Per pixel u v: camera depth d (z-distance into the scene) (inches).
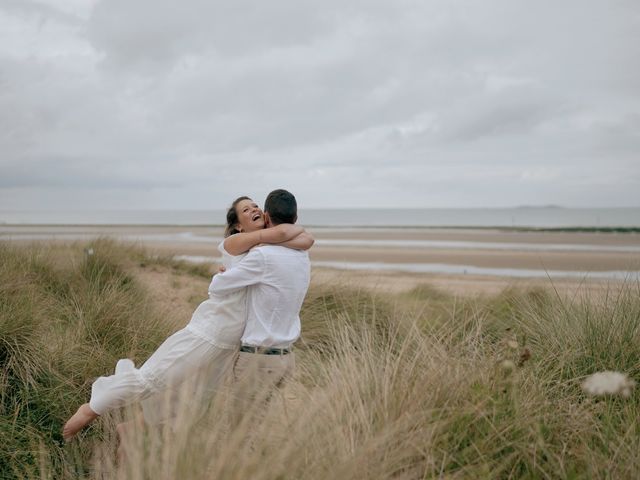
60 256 278.5
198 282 308.8
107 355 166.7
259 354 114.3
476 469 90.5
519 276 654.5
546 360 141.7
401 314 231.8
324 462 87.5
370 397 107.4
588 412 112.3
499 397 107.7
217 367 119.6
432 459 89.8
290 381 117.5
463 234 1877.5
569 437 104.6
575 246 1198.9
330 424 98.8
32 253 256.2
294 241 118.6
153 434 101.7
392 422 97.0
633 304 164.9
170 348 120.0
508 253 1011.9
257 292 116.1
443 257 930.1
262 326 115.0
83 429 133.9
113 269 265.9
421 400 103.1
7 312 161.5
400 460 90.5
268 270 114.6
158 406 118.3
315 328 213.8
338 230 2422.5
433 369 115.5
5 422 129.4
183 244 1166.3
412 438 92.9
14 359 146.9
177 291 277.0
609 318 156.3
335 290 250.4
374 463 87.5
